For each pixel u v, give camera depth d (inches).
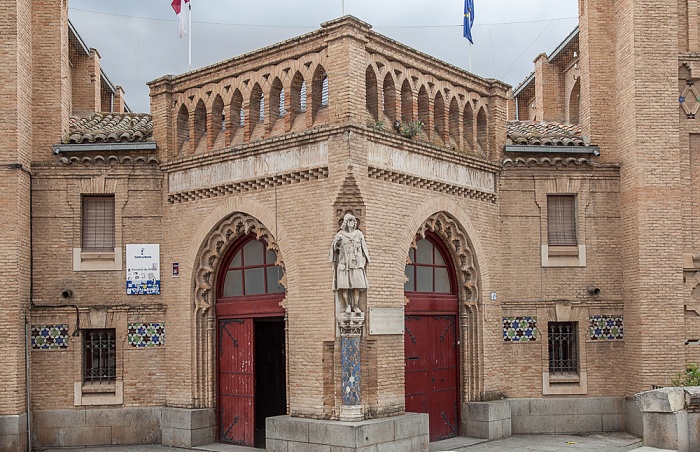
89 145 823.1
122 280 821.2
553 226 882.1
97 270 821.2
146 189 829.8
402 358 713.6
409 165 737.6
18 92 791.1
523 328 854.5
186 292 797.2
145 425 805.2
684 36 874.1
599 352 858.1
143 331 816.9
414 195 745.0
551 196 884.0
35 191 820.0
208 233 784.3
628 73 861.2
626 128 864.9
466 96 831.1
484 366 820.6
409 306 767.7
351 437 633.0
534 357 853.2
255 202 745.6
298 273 706.8
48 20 846.5
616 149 887.7
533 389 849.5
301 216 707.4
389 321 699.4
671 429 569.3
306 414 689.6
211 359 796.0
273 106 748.6
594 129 890.1
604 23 901.2
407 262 732.7
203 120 816.9
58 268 816.9
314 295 692.7
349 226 668.7
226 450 748.0
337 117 683.4
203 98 802.8
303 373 695.1
